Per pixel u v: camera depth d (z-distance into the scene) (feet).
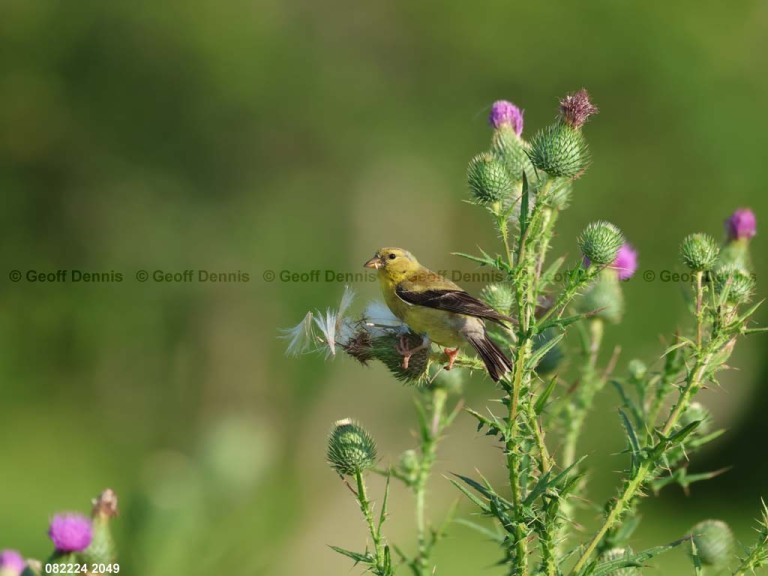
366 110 67.56
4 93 73.56
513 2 66.49
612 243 12.57
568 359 15.98
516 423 11.68
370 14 67.72
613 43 66.95
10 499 57.62
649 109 69.51
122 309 76.59
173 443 73.36
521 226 12.30
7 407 74.64
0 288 76.84
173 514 15.31
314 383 68.13
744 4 69.10
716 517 56.65
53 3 71.72
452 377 15.96
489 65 66.80
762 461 60.08
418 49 68.03
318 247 72.49
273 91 68.23
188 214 74.95
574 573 11.58
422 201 70.49
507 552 11.85
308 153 71.41
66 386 76.33
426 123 67.92
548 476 11.37
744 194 70.18
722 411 59.16
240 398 72.49
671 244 70.64
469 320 15.78
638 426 13.96
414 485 14.65
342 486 56.34
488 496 11.51
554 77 67.62
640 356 55.06
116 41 70.95
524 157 15.46
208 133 72.28
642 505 58.49
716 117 68.95
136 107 73.15
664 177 70.28
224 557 16.98
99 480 64.54
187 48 68.69
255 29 68.39
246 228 73.46
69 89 73.67
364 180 70.54
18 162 77.10
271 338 72.43
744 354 57.88
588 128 69.72
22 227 78.23
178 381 75.56
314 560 48.60
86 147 75.25
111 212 77.61
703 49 68.13
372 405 65.67
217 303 74.38
